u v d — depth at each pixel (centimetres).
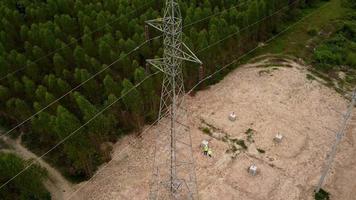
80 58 4812
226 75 5234
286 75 5178
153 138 4306
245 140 4234
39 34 5103
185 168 3931
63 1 5775
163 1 5841
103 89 4725
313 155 4097
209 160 4019
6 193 3522
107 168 4000
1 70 4634
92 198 3712
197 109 4659
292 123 4462
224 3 5969
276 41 5962
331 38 6025
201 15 5400
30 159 3988
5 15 5550
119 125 4444
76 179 3916
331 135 4347
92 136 3897
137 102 4156
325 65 5419
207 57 4909
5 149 4284
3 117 4688
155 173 3897
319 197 3675
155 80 4525
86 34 5000
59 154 4172
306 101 4797
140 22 5384
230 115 4478
